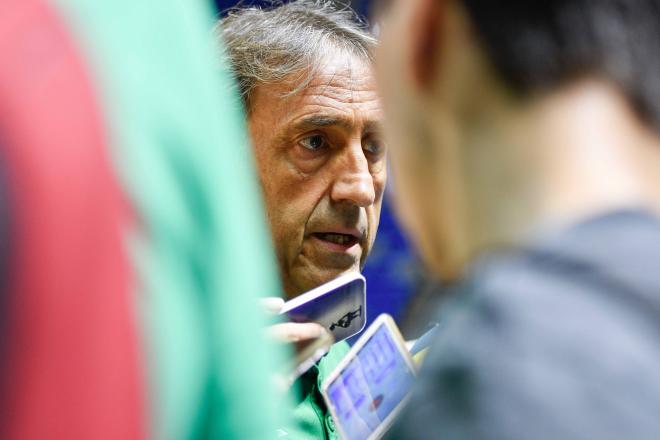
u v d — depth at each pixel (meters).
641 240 1.03
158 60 0.96
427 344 2.99
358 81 3.29
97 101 0.83
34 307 0.76
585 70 1.09
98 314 0.79
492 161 1.11
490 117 1.11
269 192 3.30
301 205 3.29
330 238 3.34
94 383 0.79
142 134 0.91
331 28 3.38
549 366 0.94
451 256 1.19
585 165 1.08
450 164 1.15
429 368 1.04
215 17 4.04
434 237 1.21
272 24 3.35
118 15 0.94
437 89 1.15
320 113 3.24
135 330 0.82
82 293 0.78
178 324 0.90
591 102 1.09
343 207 3.29
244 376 0.98
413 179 1.20
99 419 0.79
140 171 0.89
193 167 0.95
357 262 3.38
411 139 1.19
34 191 0.77
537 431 0.91
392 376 2.74
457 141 1.14
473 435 0.93
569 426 0.91
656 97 1.09
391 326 2.81
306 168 3.28
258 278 1.02
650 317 0.98
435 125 1.16
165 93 0.95
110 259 0.81
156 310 0.87
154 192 0.89
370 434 2.65
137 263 0.86
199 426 0.96
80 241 0.78
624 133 1.09
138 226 0.87
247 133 3.30
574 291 1.00
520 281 1.03
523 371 0.95
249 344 0.99
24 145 0.78
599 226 1.04
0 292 0.75
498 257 1.09
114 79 0.89
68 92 0.81
